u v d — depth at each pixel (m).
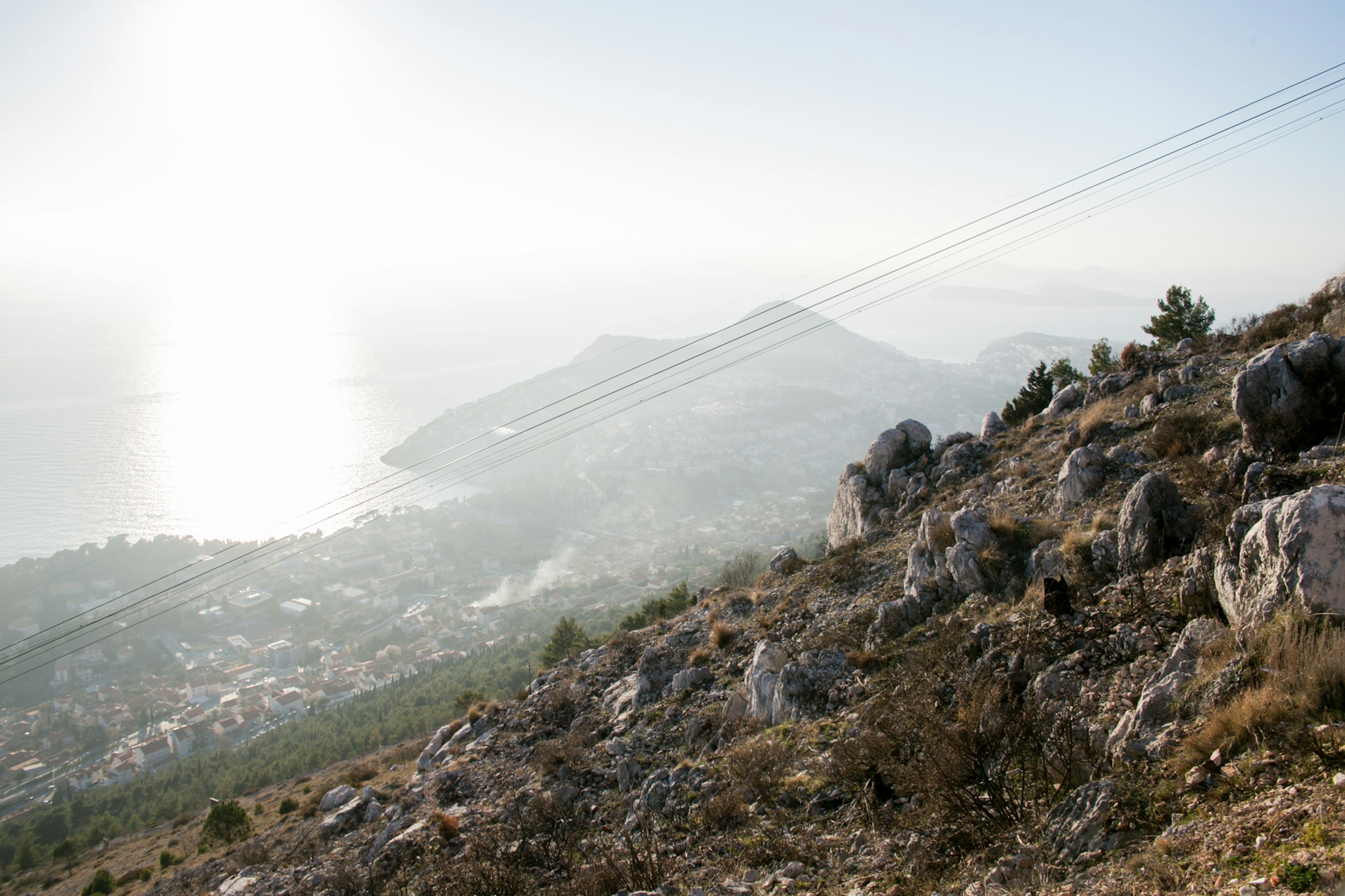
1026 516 16.66
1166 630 9.00
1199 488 13.01
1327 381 11.16
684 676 20.50
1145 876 4.69
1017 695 9.59
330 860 20.39
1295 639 6.01
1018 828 6.59
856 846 8.52
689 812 12.34
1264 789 4.86
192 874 25.38
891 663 14.41
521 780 19.73
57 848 57.00
